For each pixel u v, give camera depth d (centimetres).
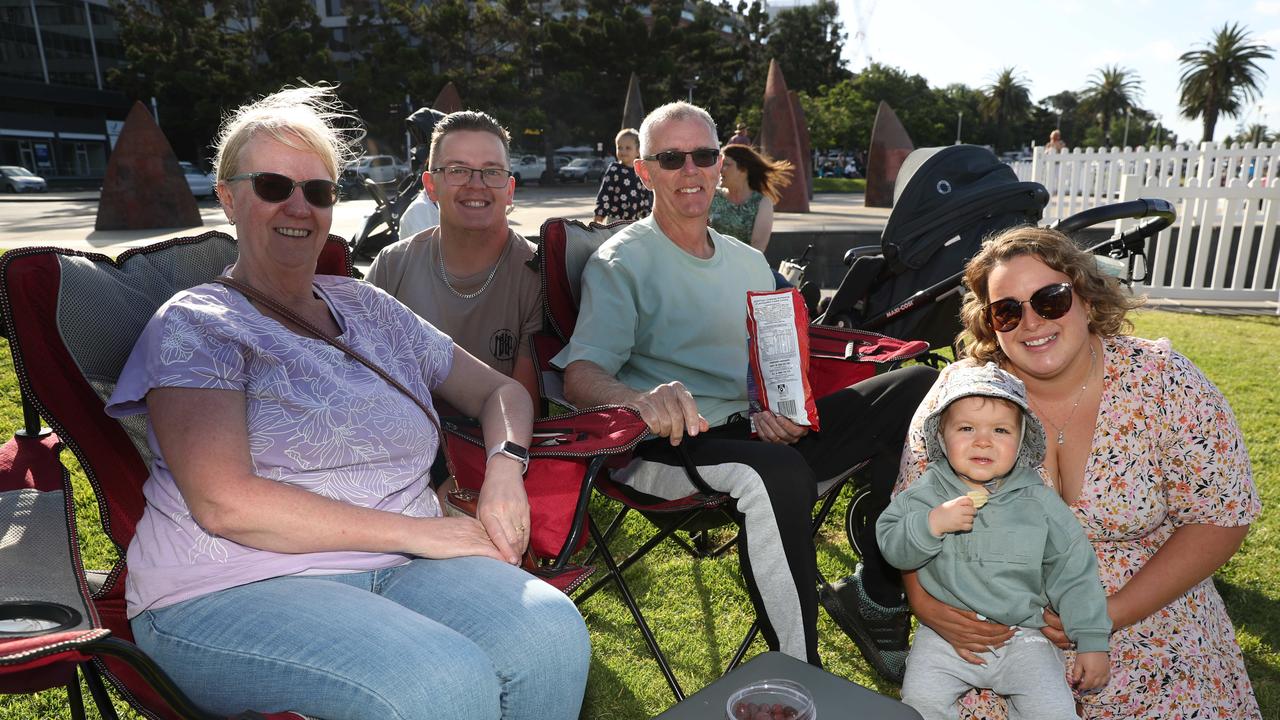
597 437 193
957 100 8406
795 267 436
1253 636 252
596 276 245
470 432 211
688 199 245
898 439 242
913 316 350
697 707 135
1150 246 874
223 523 150
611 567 221
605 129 4044
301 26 4047
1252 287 861
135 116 1452
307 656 141
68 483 162
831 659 254
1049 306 180
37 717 207
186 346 155
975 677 191
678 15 4316
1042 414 195
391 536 162
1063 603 179
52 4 5141
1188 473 183
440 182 258
